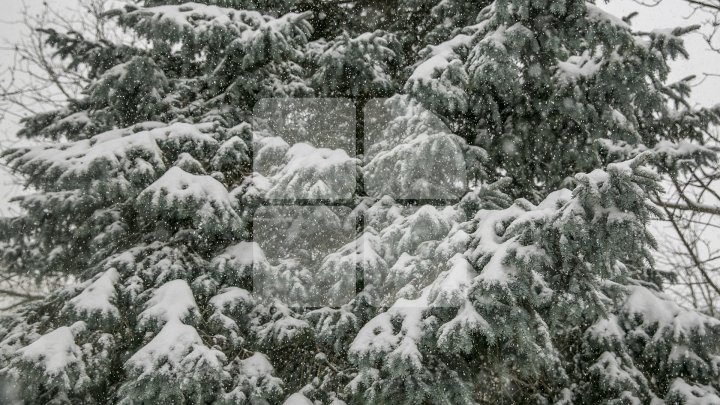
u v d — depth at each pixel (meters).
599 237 3.30
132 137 4.76
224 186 4.98
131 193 4.57
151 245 5.04
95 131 5.81
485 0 6.08
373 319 4.20
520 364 4.13
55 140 5.93
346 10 7.53
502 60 4.81
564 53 5.77
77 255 5.88
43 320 4.72
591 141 5.67
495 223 4.07
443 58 5.04
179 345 3.88
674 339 4.62
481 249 3.92
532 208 3.98
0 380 3.65
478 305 3.73
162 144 5.07
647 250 3.24
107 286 4.35
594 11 4.80
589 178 3.17
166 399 3.82
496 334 3.69
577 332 5.24
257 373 4.43
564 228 3.29
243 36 5.21
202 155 5.30
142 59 5.17
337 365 5.12
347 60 5.65
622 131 5.36
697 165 5.54
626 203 3.19
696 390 4.54
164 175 4.64
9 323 4.91
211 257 5.34
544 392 5.34
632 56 4.79
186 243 5.15
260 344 4.72
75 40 5.66
